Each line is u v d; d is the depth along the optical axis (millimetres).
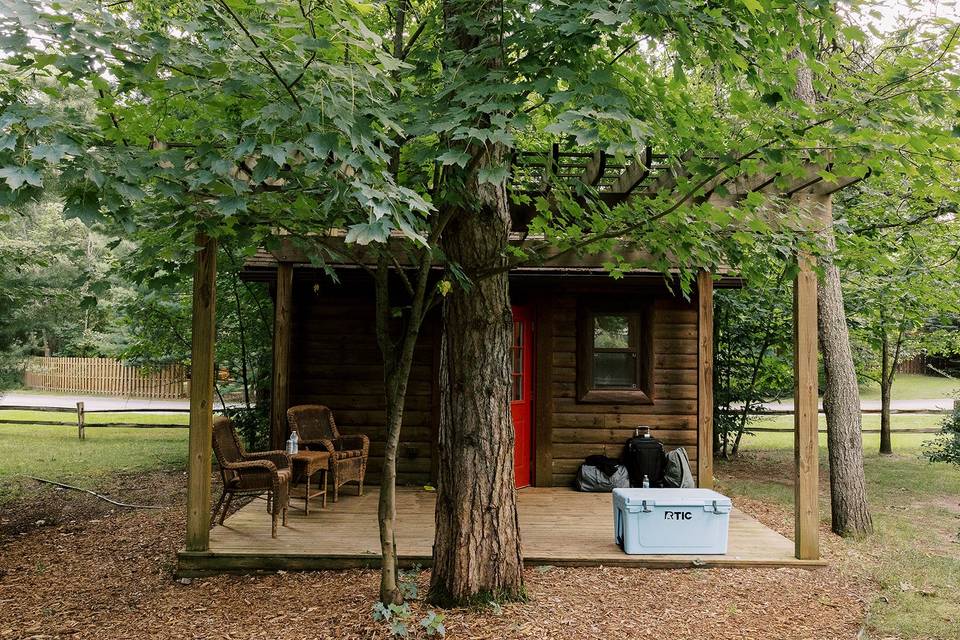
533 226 4836
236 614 4504
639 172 5586
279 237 4121
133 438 13992
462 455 4402
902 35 5383
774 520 7469
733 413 12234
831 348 7332
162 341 10789
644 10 2855
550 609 4422
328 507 7051
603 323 8727
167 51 2648
